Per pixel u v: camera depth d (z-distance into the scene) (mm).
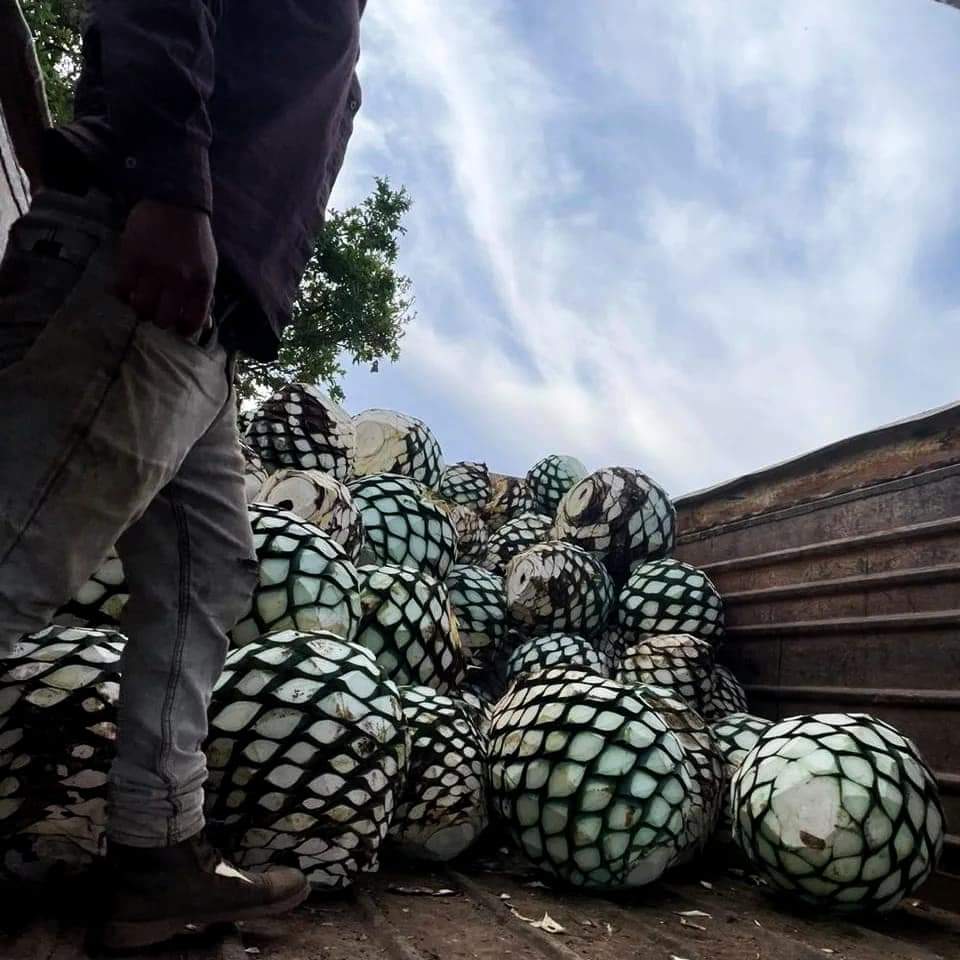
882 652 2145
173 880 1037
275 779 1304
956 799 1798
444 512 2662
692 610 2760
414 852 1609
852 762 1533
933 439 2283
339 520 2164
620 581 3186
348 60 1051
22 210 1859
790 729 1668
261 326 965
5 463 843
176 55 776
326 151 1020
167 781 1035
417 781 1593
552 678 1717
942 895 1712
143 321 856
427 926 1279
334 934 1210
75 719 1191
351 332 7973
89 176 844
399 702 1482
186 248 806
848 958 1312
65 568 883
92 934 1024
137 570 1073
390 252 8242
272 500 2111
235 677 1372
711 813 1800
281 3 973
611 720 1576
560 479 3820
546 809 1530
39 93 1596
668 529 3146
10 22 1423
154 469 914
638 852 1500
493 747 1670
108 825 1041
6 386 849
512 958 1168
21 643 1269
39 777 1168
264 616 1688
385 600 1930
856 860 1467
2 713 1178
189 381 917
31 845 1178
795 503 2777
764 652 2629
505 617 2686
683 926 1421
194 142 799
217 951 1066
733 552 2979
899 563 2211
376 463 3174
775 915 1531
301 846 1305
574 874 1519
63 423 852
